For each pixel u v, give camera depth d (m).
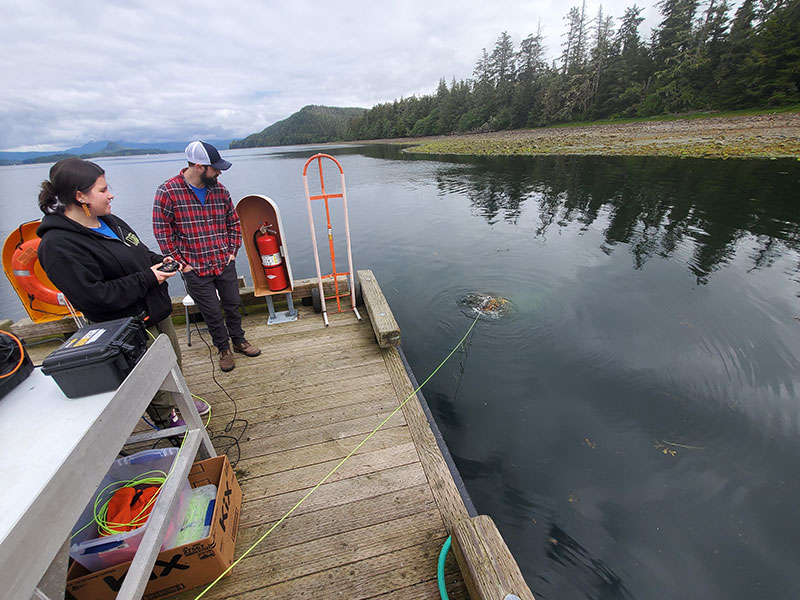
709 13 39.41
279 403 3.04
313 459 2.52
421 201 15.60
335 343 3.84
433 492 2.28
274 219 3.95
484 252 8.77
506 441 3.40
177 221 2.91
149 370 1.63
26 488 1.07
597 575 2.37
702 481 2.97
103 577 1.54
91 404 1.41
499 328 5.30
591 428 3.52
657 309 5.53
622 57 45.75
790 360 4.25
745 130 25.06
